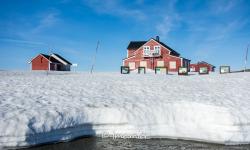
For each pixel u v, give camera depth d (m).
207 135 10.46
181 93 16.83
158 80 25.50
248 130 10.59
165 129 10.99
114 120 11.09
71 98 14.12
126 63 57.16
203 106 12.08
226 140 10.15
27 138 9.16
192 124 11.18
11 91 15.79
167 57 54.41
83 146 9.69
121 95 15.66
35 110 10.89
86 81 23.62
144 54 55.47
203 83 22.92
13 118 9.73
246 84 21.97
